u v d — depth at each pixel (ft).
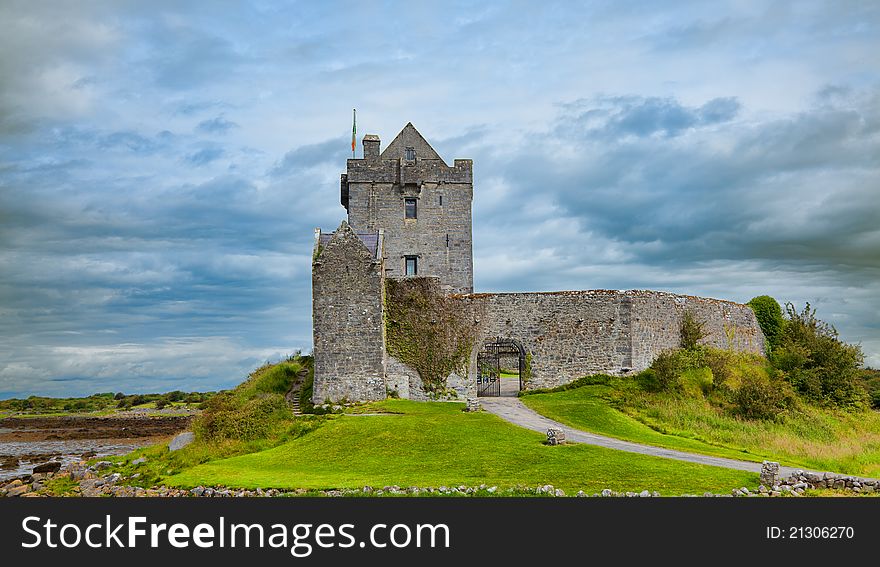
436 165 243.19
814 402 199.52
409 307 198.49
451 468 121.39
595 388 187.62
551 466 119.03
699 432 158.30
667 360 187.21
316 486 113.70
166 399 465.88
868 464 138.82
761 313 246.68
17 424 320.29
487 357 217.77
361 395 182.60
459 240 241.96
